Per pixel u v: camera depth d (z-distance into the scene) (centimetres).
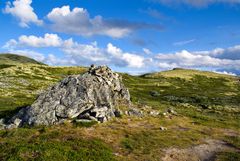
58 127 4366
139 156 3506
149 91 17538
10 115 5294
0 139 3694
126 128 4716
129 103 6275
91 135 4069
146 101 11475
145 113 5972
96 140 3850
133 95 14562
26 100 9219
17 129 4112
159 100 13625
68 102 4856
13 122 4684
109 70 6072
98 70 5825
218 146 4353
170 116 6250
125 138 4166
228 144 4525
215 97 15812
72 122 4600
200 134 4991
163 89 19125
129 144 3900
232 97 16150
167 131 4903
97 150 3406
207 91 19225
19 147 3027
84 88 5134
